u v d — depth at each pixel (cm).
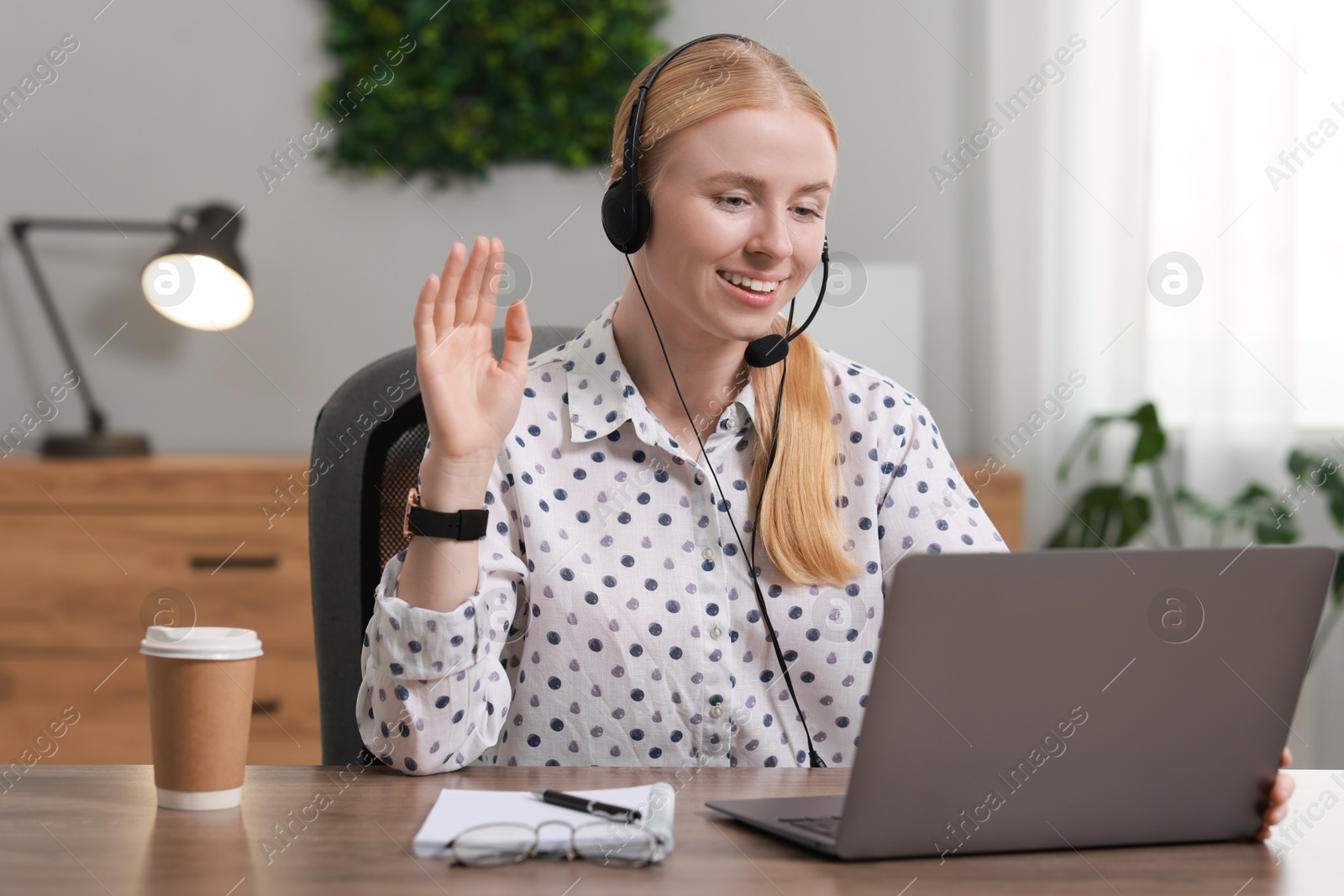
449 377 106
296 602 271
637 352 132
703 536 128
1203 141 317
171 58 318
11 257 318
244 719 89
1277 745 85
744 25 326
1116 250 323
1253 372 316
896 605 75
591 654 125
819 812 87
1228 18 314
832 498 130
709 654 126
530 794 90
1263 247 315
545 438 130
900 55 327
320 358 324
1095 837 83
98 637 271
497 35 318
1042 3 322
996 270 326
